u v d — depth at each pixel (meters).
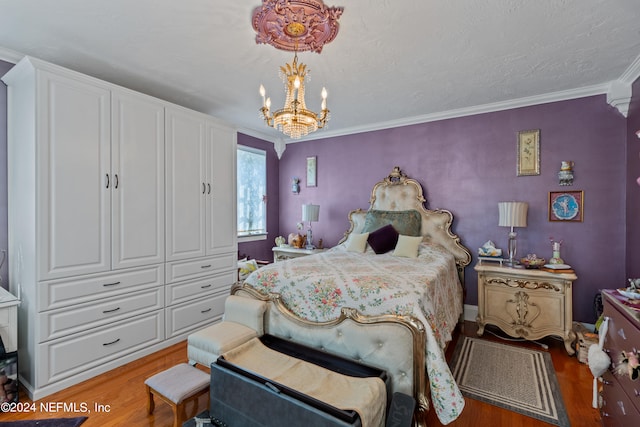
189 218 3.02
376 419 1.50
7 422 1.79
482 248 3.39
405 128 4.01
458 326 3.33
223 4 1.72
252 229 4.71
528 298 2.85
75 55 2.30
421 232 3.75
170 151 2.85
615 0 1.68
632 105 2.68
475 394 2.10
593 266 2.98
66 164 2.19
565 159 3.11
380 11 1.78
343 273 2.32
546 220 3.19
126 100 2.53
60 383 2.14
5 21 1.87
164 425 1.78
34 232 2.06
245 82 2.81
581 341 2.54
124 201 2.51
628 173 2.78
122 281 2.51
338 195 4.57
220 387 1.71
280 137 4.98
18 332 2.18
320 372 1.74
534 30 1.98
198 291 3.11
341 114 3.76
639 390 1.29
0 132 2.25
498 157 3.43
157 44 2.15
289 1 1.69
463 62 2.41
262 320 2.27
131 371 2.39
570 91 3.01
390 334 1.79
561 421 1.82
